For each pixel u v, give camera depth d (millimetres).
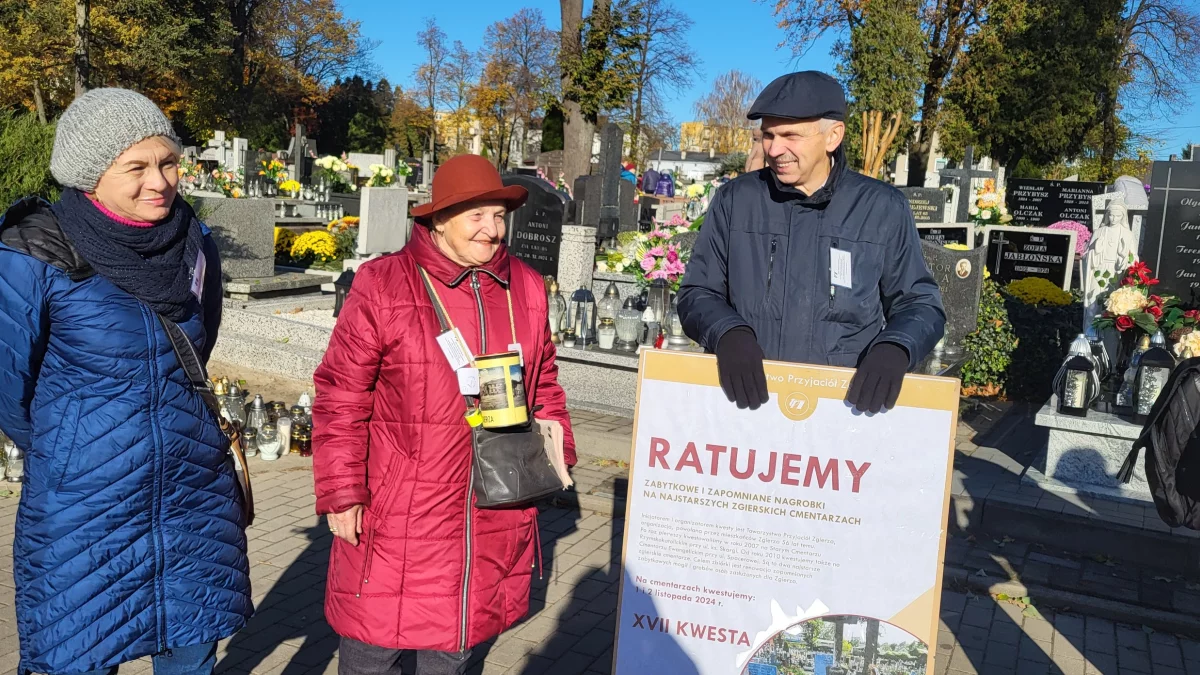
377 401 2742
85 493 2426
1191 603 4695
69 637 2424
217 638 2656
